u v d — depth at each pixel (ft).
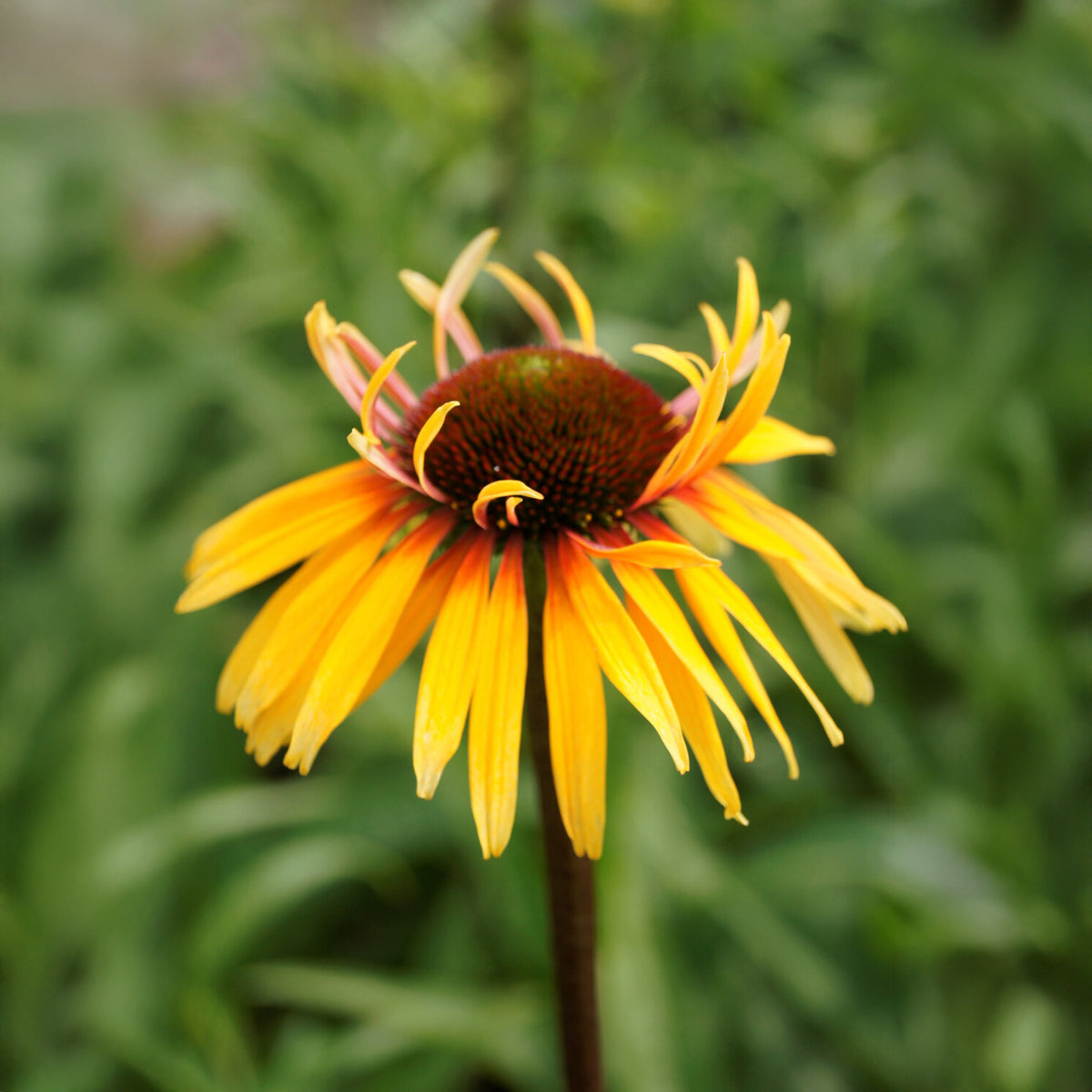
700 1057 0.99
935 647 1.41
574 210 1.41
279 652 0.71
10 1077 1.12
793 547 0.75
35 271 2.05
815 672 1.33
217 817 1.07
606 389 0.77
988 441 1.57
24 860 1.19
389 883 1.21
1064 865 1.29
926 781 1.31
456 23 1.51
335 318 1.41
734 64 1.47
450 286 0.82
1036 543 1.43
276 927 1.20
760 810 1.27
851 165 1.49
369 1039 1.00
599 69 1.37
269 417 1.48
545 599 0.73
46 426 1.80
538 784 0.71
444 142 1.36
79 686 1.38
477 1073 1.15
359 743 1.18
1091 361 1.58
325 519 0.74
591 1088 0.73
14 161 2.15
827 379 1.51
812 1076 1.10
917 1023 1.13
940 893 1.07
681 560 0.68
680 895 1.12
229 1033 1.01
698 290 1.51
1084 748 1.35
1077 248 1.64
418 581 0.72
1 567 1.64
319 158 1.45
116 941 1.11
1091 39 1.49
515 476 0.73
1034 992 1.17
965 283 1.73
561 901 0.71
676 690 0.70
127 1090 1.06
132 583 1.42
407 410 0.79
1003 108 1.52
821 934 1.18
